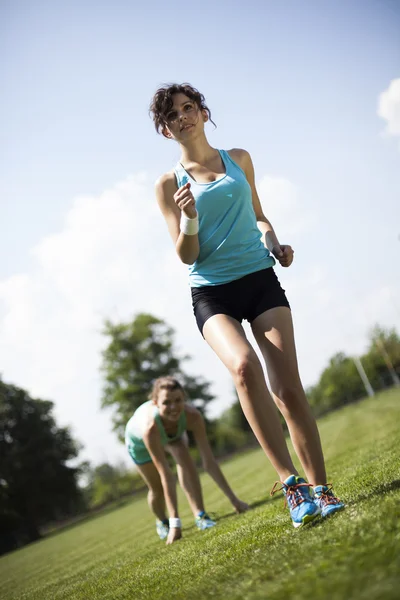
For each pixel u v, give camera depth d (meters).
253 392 3.04
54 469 47.53
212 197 3.31
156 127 3.51
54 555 11.93
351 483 4.30
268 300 3.25
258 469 15.94
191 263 3.29
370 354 64.12
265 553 2.68
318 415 60.72
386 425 12.43
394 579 1.68
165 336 52.72
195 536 5.51
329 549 2.19
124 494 52.03
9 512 45.84
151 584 3.29
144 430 6.02
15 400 48.34
